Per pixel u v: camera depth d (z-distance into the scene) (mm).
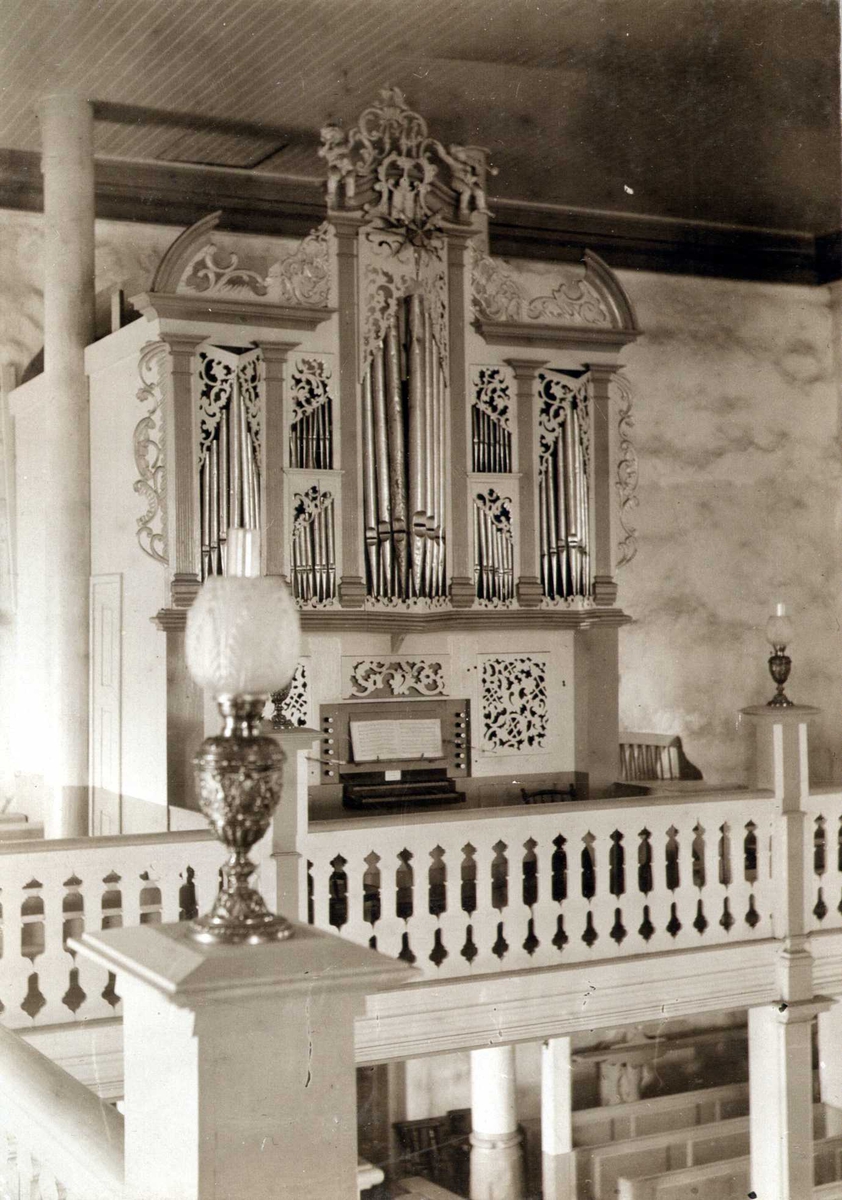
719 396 12258
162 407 7531
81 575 8547
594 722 8773
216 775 1685
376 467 8008
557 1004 6840
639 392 11906
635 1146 9594
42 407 9203
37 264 9742
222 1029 1709
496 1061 9672
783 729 7621
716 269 12352
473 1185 9180
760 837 7539
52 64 8531
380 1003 6453
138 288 10094
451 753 8438
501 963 6789
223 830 1701
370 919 7094
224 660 1685
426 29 8461
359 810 8031
